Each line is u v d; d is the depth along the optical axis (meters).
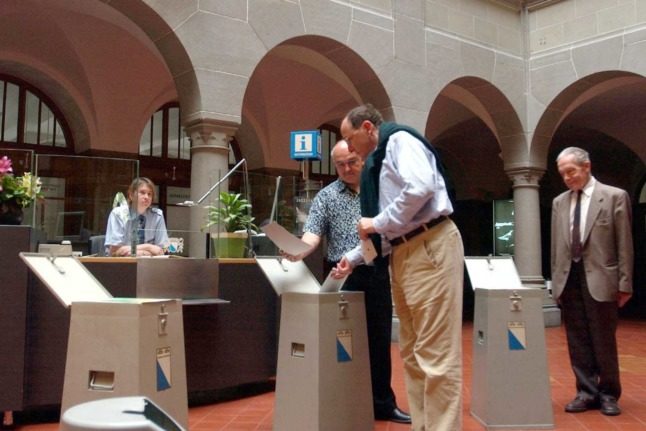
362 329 3.55
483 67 10.46
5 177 4.35
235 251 5.27
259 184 5.84
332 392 3.36
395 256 3.14
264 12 7.84
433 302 3.01
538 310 4.13
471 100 11.63
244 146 12.59
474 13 10.52
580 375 4.70
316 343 3.34
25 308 4.22
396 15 9.34
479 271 4.38
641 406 4.80
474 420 4.30
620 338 9.54
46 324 4.33
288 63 11.13
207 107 7.20
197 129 7.24
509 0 10.95
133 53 10.13
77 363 2.81
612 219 4.59
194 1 7.26
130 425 1.22
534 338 4.10
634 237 16.39
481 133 15.23
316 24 8.36
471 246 16.05
